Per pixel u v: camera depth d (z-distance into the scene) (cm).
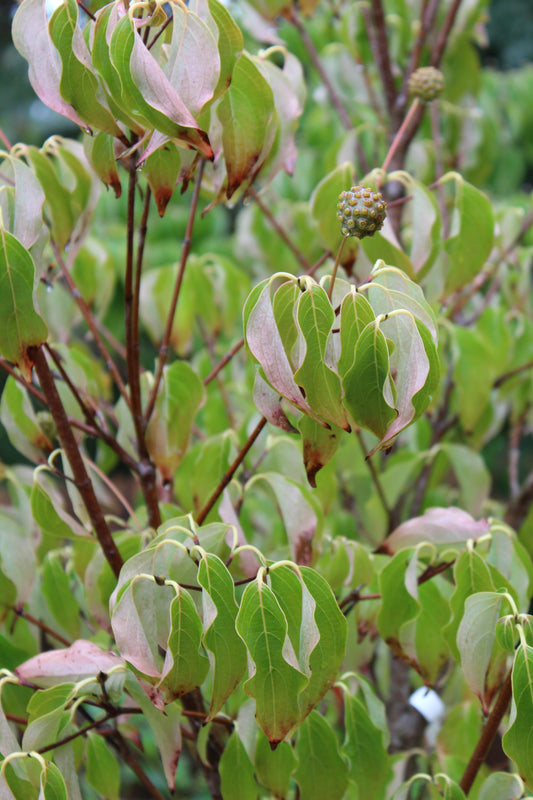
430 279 103
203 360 124
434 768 103
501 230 120
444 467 127
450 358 128
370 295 86
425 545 96
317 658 88
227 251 195
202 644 86
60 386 103
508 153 185
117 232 180
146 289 119
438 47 117
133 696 90
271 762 93
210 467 101
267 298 85
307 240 137
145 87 84
